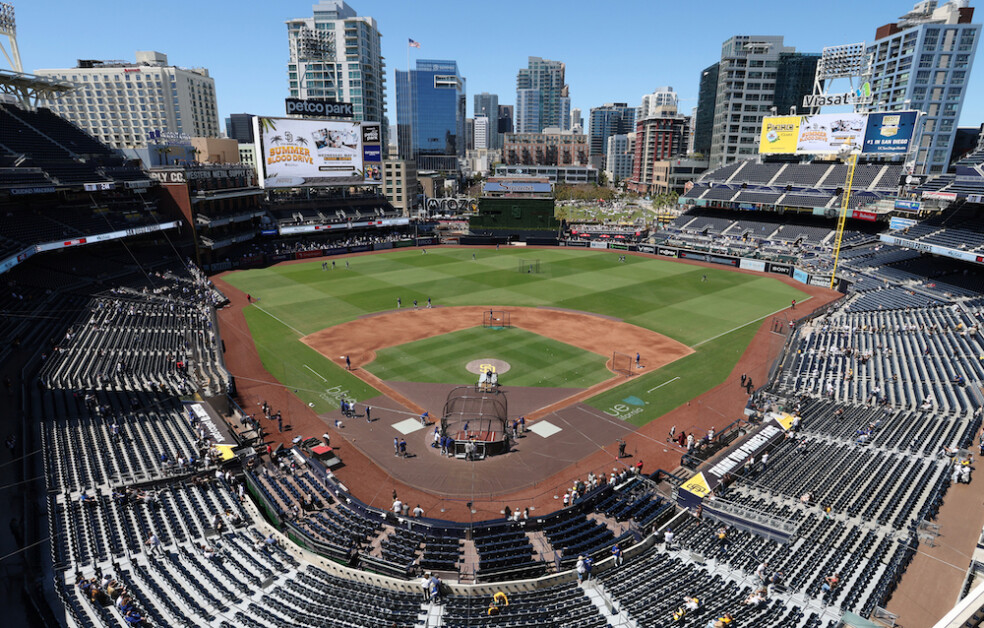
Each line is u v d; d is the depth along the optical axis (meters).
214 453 33.66
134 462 32.03
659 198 178.62
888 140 91.31
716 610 20.80
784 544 25.36
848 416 38.88
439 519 29.64
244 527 28.47
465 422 39.44
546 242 119.75
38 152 71.00
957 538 24.08
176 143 96.38
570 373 49.00
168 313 61.06
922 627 19.09
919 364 45.56
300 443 36.56
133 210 81.75
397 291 78.62
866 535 24.94
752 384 46.25
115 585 21.19
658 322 64.44
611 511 29.94
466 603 22.72
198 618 20.75
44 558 23.36
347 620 21.20
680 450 36.56
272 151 103.69
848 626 19.27
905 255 81.62
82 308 57.91
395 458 35.56
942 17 140.50
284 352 54.06
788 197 104.25
